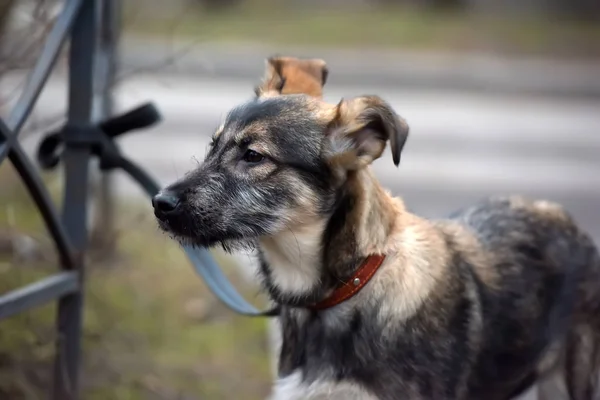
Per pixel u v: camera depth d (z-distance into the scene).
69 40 6.12
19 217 9.06
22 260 7.70
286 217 4.76
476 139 17.02
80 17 5.64
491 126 18.33
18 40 6.52
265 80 5.45
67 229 5.75
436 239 5.02
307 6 31.80
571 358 5.55
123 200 10.84
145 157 13.77
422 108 19.80
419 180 13.81
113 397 6.50
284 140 4.79
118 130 5.76
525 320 5.20
